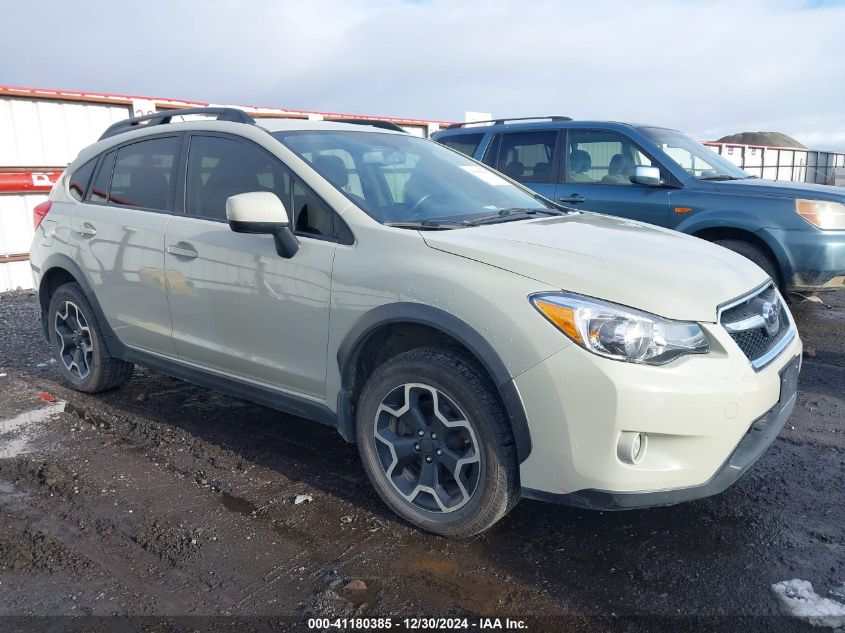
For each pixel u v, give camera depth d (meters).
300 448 3.94
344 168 3.54
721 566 2.77
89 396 4.84
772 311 3.07
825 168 36.34
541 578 2.70
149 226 4.02
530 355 2.60
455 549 2.90
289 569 2.77
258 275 3.43
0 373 5.43
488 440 2.72
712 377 2.56
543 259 2.79
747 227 6.01
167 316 3.97
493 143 7.54
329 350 3.21
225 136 3.81
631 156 6.65
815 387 4.95
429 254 2.93
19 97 10.06
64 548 2.92
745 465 2.69
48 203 4.92
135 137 4.38
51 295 5.00
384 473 3.10
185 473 3.63
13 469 3.68
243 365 3.63
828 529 3.04
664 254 3.06
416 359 2.88
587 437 2.54
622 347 2.50
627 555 2.86
